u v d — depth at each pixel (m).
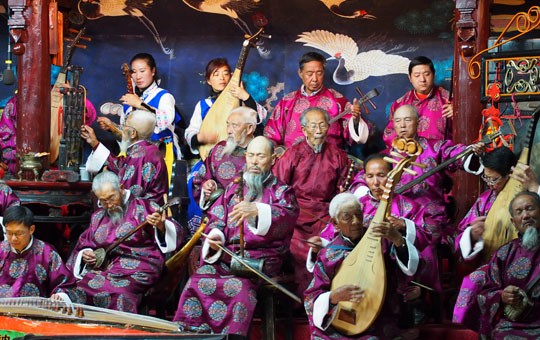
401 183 8.54
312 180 9.03
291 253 8.62
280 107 10.14
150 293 8.49
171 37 11.20
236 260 7.89
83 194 9.34
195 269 8.98
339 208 7.39
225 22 11.07
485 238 8.02
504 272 7.49
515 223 7.52
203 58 11.18
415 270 7.41
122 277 8.30
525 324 7.30
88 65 11.24
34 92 9.68
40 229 9.61
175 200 8.36
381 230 7.32
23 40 9.68
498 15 10.25
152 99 10.47
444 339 8.15
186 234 9.14
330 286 7.43
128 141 9.22
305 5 10.88
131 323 7.14
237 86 9.93
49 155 9.74
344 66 10.95
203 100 10.37
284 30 11.03
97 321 7.13
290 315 8.27
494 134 8.04
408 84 10.84
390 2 10.78
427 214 8.26
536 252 7.42
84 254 8.41
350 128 9.76
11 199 8.86
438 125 9.82
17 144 9.70
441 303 8.34
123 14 11.13
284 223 8.03
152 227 8.46
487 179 8.09
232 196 8.25
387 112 10.86
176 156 10.28
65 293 7.95
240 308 7.84
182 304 7.98
